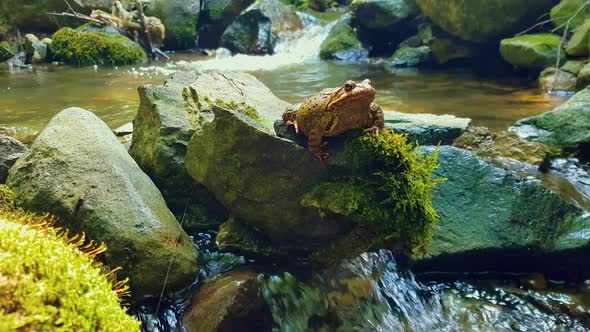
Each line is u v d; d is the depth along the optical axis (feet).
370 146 1.33
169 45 5.71
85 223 1.28
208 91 1.89
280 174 1.39
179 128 1.65
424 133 2.04
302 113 1.33
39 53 4.77
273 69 4.48
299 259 1.48
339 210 1.33
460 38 4.48
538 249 1.49
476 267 1.53
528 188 1.58
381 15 5.00
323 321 1.38
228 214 1.62
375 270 1.47
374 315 1.40
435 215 1.41
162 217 1.40
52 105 2.93
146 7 5.61
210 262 1.47
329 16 6.11
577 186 1.92
